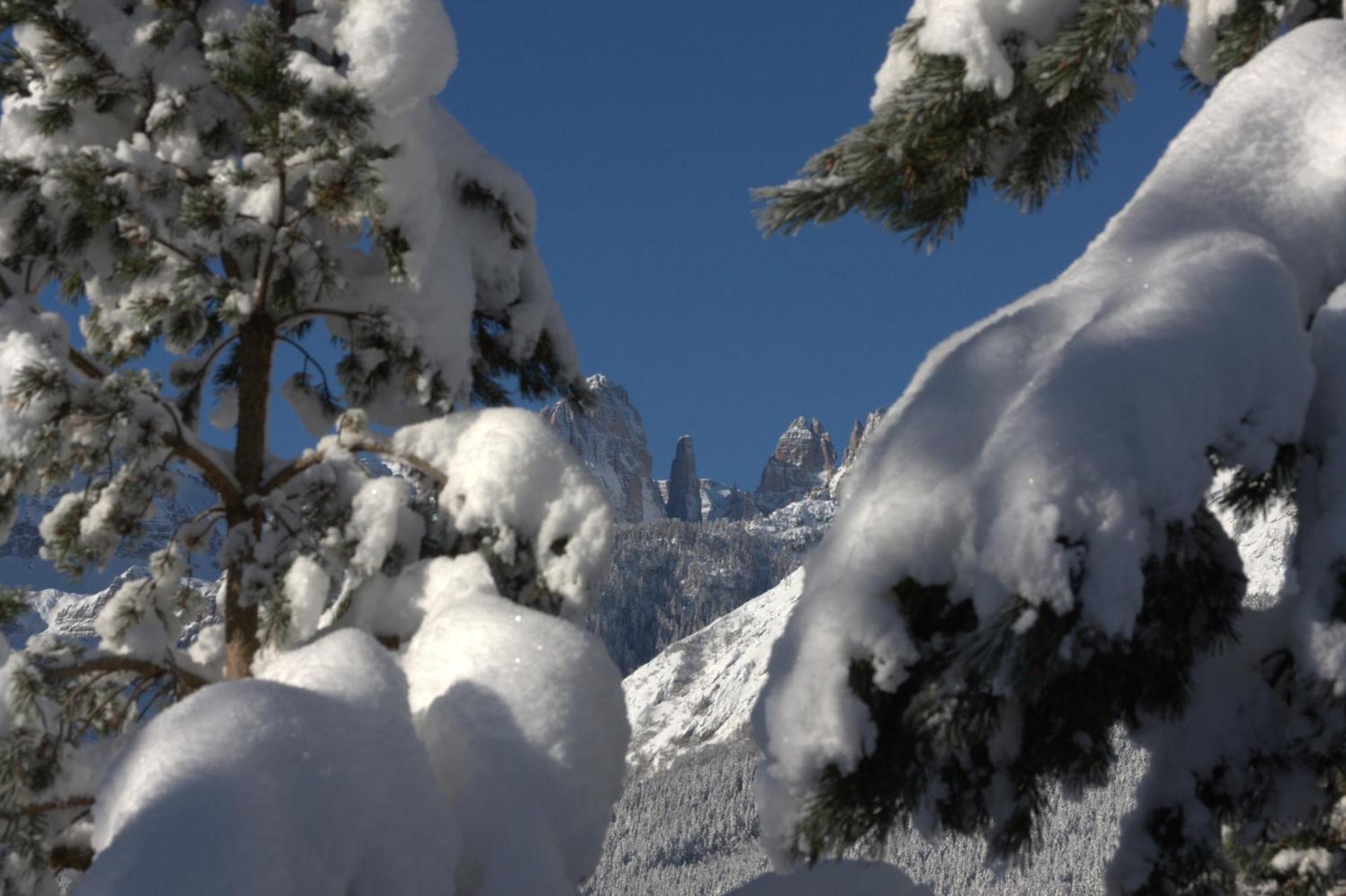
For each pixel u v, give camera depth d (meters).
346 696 3.33
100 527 5.77
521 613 4.05
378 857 3.12
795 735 2.26
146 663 5.87
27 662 5.03
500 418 5.91
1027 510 2.16
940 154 4.03
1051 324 2.65
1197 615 2.68
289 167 5.92
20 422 5.42
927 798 2.68
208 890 2.71
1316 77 3.06
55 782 4.86
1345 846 2.93
